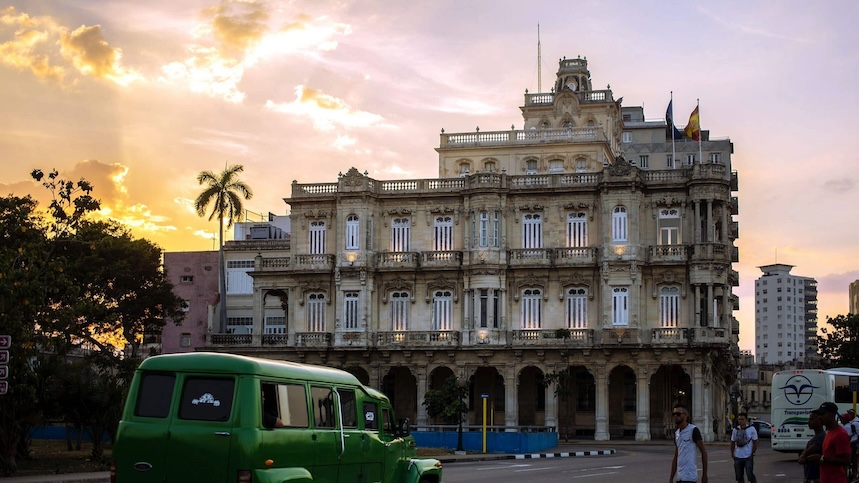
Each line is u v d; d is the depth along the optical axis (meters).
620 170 93.62
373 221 99.38
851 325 120.25
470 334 95.12
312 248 100.88
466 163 104.88
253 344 100.25
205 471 20.61
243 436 20.59
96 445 52.66
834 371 61.62
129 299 97.62
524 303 95.88
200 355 21.39
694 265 91.56
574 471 49.44
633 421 94.69
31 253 49.03
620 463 57.84
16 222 64.81
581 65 116.94
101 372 58.84
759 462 58.62
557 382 92.81
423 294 98.00
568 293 95.00
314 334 98.38
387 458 25.94
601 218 94.50
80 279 86.75
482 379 98.38
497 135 104.69
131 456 21.05
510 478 43.78
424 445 73.25
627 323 92.31
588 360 92.88
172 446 20.84
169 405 21.16
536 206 96.31
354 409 24.78
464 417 93.94
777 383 60.41
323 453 22.91
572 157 102.50
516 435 70.69
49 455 56.81
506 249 96.06
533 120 111.50
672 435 94.31
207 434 20.72
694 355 90.69
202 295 116.12
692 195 92.75
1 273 45.62
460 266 96.44
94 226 82.56
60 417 57.41
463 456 63.38
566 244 95.62
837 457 21.64
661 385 94.94
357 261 98.06
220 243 107.00
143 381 21.55
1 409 45.03
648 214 94.31
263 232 121.50
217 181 107.44
